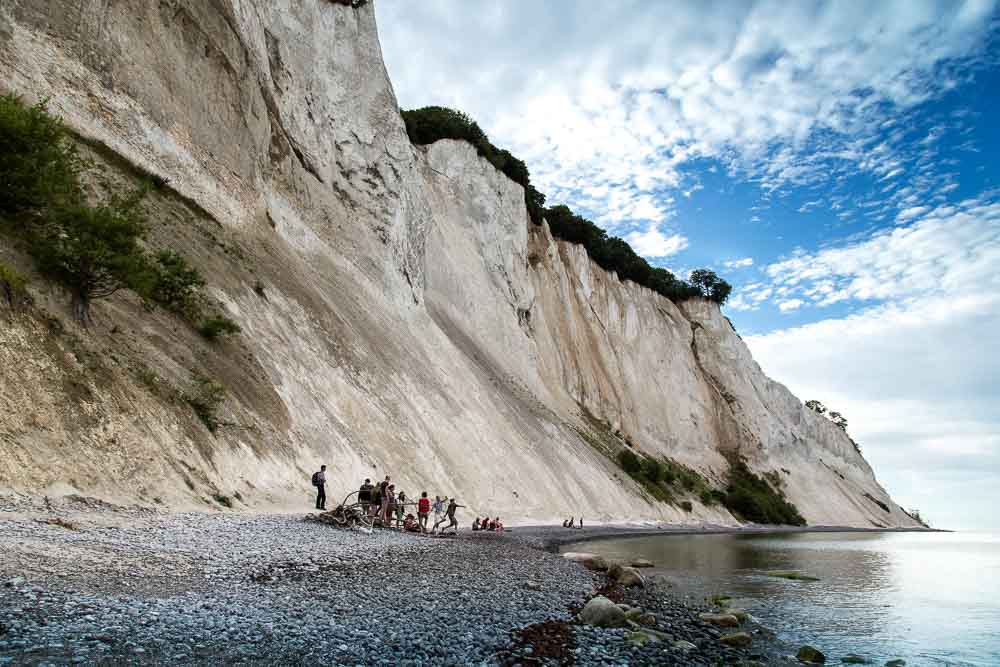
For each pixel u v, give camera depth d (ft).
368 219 143.13
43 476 38.75
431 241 191.01
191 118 96.32
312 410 83.10
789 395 392.68
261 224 107.04
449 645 26.76
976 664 42.98
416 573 43.37
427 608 32.94
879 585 84.17
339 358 100.89
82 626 20.31
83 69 79.92
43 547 28.81
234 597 27.89
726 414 325.62
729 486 292.40
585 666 28.19
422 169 216.33
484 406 148.36
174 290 70.69
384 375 111.86
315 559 41.29
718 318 354.54
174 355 63.82
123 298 64.18
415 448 103.91
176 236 81.15
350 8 150.10
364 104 149.28
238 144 106.11
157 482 48.01
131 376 53.42
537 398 199.41
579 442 198.90
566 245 290.35
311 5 136.05
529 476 141.18
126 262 55.42
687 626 45.70
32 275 51.06
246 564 35.53
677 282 362.94
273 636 23.13
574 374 252.01
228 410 65.31
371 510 69.36
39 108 58.18
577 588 52.03
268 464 65.62
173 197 88.02
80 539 32.09
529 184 279.08
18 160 54.13
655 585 67.77
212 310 77.20
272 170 118.52
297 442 74.49
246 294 87.81
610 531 147.23
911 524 429.38
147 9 90.94
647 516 195.72
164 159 88.94
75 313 53.11
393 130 154.71
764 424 338.34
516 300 227.40
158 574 29.35
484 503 114.83
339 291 119.96
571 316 266.36
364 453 88.22
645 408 282.36
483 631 30.50
